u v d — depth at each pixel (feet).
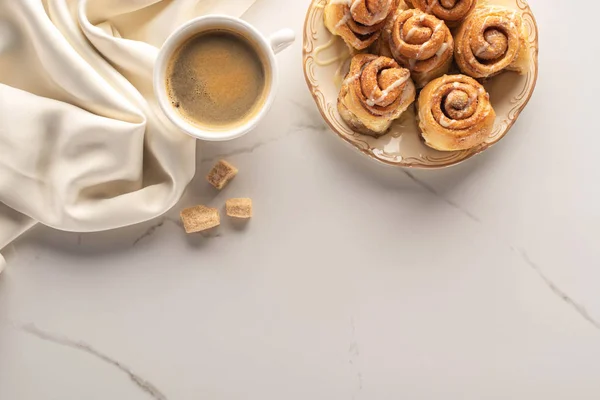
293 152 2.23
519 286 2.26
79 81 2.06
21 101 2.07
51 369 2.25
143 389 2.27
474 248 2.25
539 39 2.21
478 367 2.28
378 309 2.27
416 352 2.28
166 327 2.26
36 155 2.09
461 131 2.00
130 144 2.08
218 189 2.22
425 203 2.24
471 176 2.24
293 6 2.19
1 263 2.18
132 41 2.08
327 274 2.26
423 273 2.26
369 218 2.24
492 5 2.06
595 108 2.23
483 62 2.04
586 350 2.28
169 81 2.03
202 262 2.25
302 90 2.21
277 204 2.24
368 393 2.29
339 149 2.22
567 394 2.28
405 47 1.98
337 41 2.07
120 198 2.13
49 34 2.02
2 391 2.24
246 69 2.04
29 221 2.17
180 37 1.98
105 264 2.24
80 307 2.24
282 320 2.27
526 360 2.28
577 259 2.26
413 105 2.11
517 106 2.09
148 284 2.25
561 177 2.24
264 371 2.27
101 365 2.26
